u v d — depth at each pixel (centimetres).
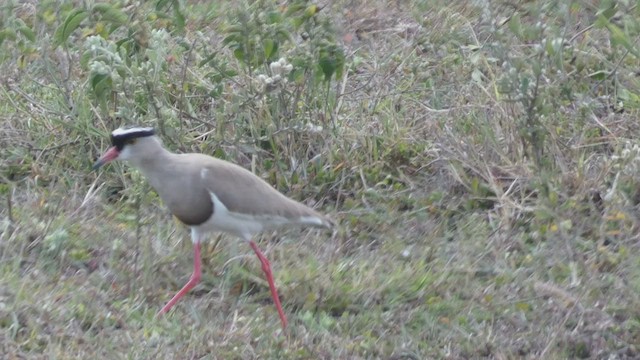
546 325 998
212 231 1005
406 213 1180
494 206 1186
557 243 1109
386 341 965
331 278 1046
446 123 1295
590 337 970
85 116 1233
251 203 973
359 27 1620
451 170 1224
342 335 977
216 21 1534
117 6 1301
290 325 980
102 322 959
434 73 1444
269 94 1227
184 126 1268
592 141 1275
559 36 1333
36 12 1452
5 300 968
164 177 976
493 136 1239
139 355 909
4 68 1380
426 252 1109
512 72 1188
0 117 1292
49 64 1304
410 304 1030
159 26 1448
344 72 1379
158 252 1065
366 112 1334
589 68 1411
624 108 1348
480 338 970
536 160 1188
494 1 1515
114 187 1212
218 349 923
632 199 1184
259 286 1044
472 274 1071
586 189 1174
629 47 1320
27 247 1068
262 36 1224
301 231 1146
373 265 1078
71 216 1127
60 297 988
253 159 1220
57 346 911
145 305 995
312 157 1243
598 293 1033
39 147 1247
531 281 1048
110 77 1184
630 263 1078
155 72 1229
